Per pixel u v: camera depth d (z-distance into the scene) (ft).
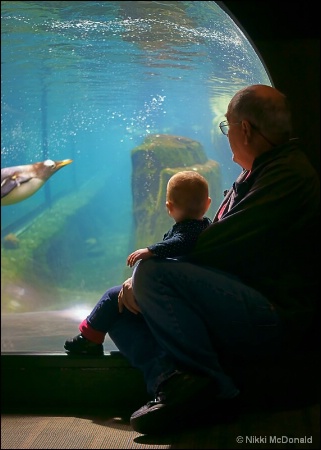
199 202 9.02
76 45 21.16
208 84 21.50
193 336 8.39
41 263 63.98
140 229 36.40
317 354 9.01
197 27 15.46
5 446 7.93
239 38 12.72
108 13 16.90
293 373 8.97
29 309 54.19
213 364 8.46
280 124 8.80
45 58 26.48
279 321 8.55
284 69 9.47
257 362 8.92
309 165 8.80
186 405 8.32
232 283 8.43
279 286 8.70
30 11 18.54
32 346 15.21
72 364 9.75
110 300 9.48
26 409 9.68
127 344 9.32
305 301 8.79
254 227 8.47
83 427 8.76
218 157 33.27
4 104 41.63
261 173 8.72
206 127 40.47
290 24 9.37
